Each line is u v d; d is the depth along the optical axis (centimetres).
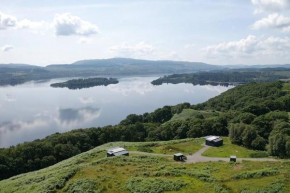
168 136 12538
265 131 9981
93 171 5175
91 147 11419
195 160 7006
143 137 13800
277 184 4169
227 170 5300
